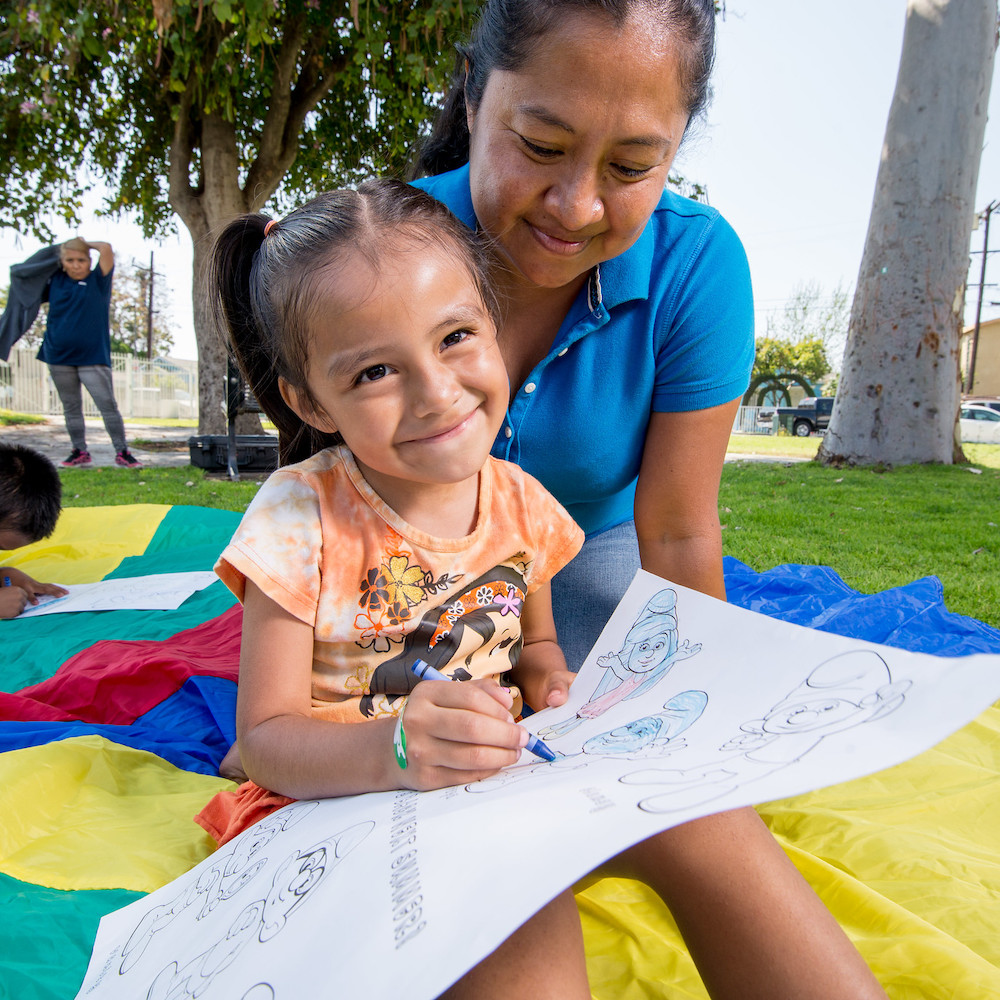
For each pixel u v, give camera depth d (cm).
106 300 811
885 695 82
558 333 165
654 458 175
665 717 103
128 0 686
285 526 125
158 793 171
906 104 922
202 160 852
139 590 299
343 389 114
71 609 280
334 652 127
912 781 180
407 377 113
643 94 115
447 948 65
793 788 70
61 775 166
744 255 174
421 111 809
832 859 150
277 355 127
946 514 602
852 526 544
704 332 165
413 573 130
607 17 110
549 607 157
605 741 103
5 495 294
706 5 121
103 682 216
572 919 88
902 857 147
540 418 173
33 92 878
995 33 907
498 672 139
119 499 572
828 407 2233
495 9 125
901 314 943
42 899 130
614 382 170
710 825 93
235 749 181
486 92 129
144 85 909
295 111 871
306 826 102
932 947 119
